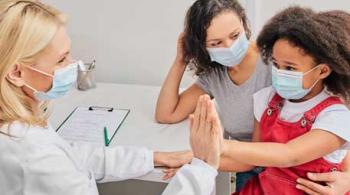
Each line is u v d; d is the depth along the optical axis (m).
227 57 1.24
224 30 1.19
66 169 0.92
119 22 1.77
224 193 1.52
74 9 1.77
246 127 1.41
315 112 1.09
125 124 1.45
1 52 0.87
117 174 1.19
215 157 1.00
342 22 1.05
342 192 1.12
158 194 1.33
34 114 0.99
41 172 0.88
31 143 0.89
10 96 0.90
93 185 1.05
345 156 1.17
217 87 1.39
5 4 0.88
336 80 1.06
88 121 1.48
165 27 1.74
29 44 0.89
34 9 0.90
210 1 1.19
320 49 1.00
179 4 1.68
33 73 0.94
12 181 0.89
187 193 0.95
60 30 0.95
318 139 1.03
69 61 1.05
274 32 1.08
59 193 0.91
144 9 1.72
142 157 1.21
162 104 1.44
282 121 1.15
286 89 1.09
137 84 1.87
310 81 1.06
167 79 1.46
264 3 1.66
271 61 1.14
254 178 1.28
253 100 1.28
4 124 0.90
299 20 1.03
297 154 1.03
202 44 1.24
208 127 0.96
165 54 1.80
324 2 1.65
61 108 1.59
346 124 1.04
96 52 1.86
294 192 1.13
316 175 1.11
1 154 0.88
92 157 1.21
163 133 1.39
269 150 1.04
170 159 1.21
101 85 1.82
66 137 1.37
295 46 1.01
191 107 1.43
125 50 1.83
